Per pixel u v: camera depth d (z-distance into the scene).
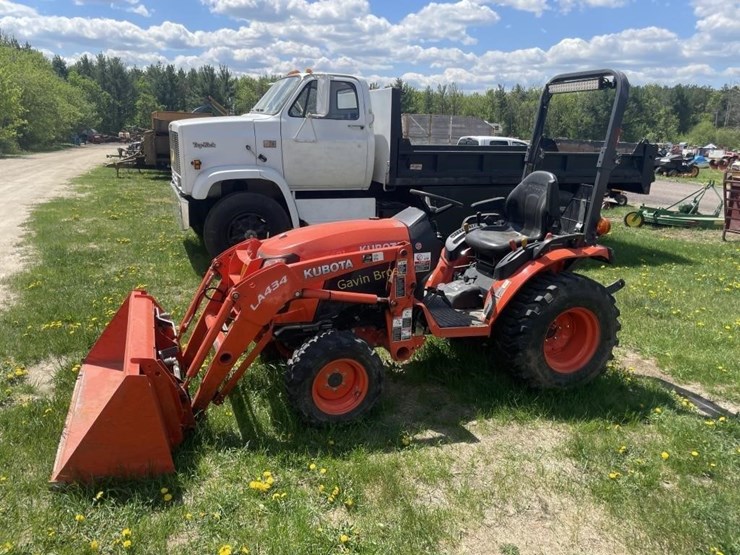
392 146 7.88
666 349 5.39
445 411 4.12
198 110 22.06
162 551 2.67
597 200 4.36
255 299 3.56
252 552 2.69
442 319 4.27
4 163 26.36
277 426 3.76
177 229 10.25
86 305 5.91
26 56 52.53
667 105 87.62
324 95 7.70
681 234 12.18
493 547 2.82
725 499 3.19
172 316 5.78
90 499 2.94
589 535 2.93
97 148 46.62
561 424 3.98
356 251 3.97
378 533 2.86
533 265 4.25
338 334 3.72
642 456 3.62
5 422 3.65
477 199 8.65
